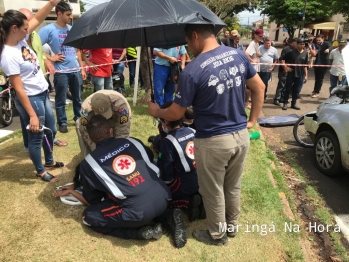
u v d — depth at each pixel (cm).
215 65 221
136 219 258
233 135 233
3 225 281
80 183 310
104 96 317
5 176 361
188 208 302
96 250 261
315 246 309
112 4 244
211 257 264
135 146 282
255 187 373
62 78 462
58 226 284
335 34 3262
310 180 437
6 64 286
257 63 779
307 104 855
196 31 228
